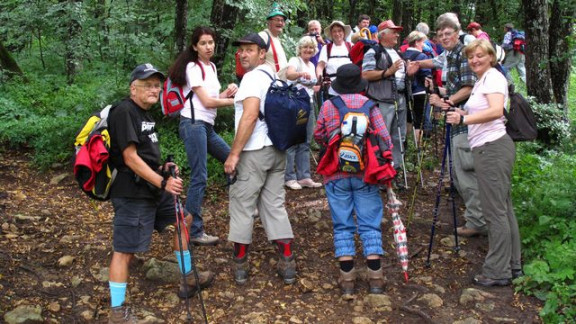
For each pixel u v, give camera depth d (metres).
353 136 3.80
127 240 3.43
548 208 4.84
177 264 4.29
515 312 3.74
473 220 4.96
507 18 14.51
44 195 5.97
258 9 7.44
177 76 4.53
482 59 3.96
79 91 8.68
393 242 4.94
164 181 3.37
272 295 4.04
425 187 6.44
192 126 4.59
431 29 17.69
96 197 3.41
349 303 3.91
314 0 14.72
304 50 6.10
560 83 9.38
